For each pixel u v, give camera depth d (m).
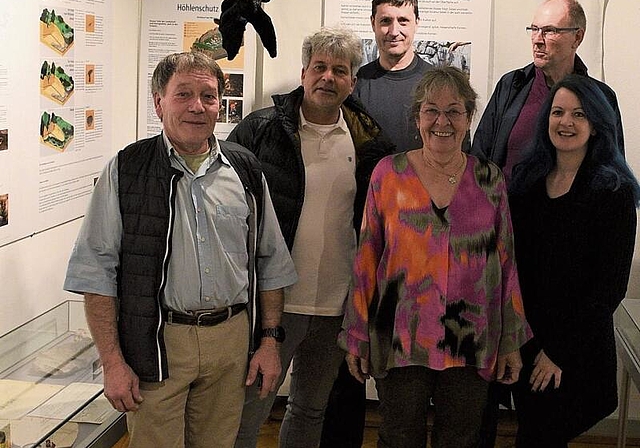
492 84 4.06
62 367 2.77
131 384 2.50
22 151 3.17
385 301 2.87
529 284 3.00
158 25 4.19
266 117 3.12
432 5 4.04
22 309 3.27
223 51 4.15
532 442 3.07
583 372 2.98
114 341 2.53
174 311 2.56
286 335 3.16
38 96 3.27
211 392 2.70
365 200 3.13
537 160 3.00
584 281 2.94
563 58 3.77
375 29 3.87
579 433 3.07
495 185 2.86
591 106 2.90
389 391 2.92
